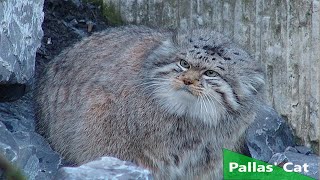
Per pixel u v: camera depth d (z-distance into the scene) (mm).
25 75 6945
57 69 6895
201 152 6305
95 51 6648
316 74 7461
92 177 5238
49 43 8250
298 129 7621
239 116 6223
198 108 5996
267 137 7281
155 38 6547
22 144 5887
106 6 8547
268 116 7406
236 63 6078
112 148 6238
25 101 7234
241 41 7828
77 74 6602
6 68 6504
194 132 6176
